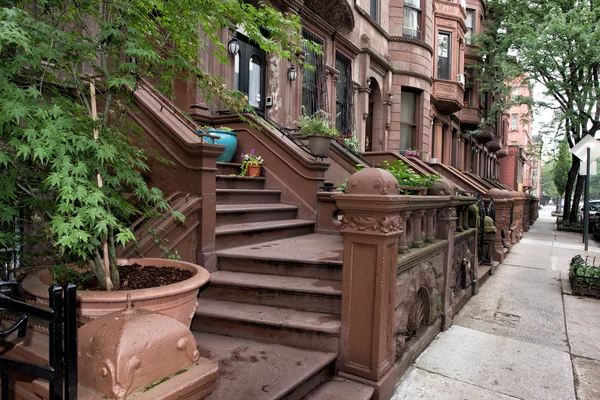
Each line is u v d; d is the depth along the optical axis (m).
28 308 1.31
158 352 1.34
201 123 6.38
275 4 7.75
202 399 1.46
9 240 2.29
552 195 81.62
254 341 3.00
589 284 5.74
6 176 2.19
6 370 1.42
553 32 14.38
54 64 2.49
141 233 3.40
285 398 2.32
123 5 2.35
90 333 1.34
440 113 17.77
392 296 2.82
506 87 16.61
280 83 8.03
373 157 9.71
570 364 3.48
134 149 2.66
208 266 3.81
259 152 6.30
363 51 11.38
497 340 4.02
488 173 29.86
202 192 3.77
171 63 2.62
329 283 3.41
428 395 2.88
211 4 2.62
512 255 9.42
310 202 5.81
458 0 17.75
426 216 3.86
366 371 2.70
